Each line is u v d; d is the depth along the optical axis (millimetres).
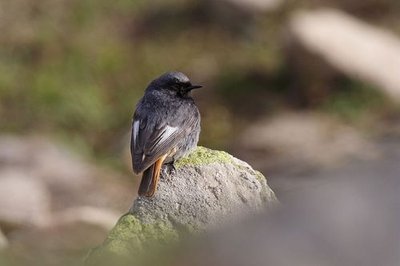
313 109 21297
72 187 18016
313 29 22047
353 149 18141
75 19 25219
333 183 5285
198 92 22625
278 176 16953
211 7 25188
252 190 8336
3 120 21734
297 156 18391
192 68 23578
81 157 20125
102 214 15266
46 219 15109
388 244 4898
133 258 7141
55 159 18875
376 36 22625
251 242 5129
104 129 21688
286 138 19922
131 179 18922
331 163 17031
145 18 25500
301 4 25359
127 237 7969
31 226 14641
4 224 15008
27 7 25562
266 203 8281
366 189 5125
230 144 20469
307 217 5062
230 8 24984
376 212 5000
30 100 22203
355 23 23078
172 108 9078
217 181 8320
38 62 23500
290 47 22078
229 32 24875
